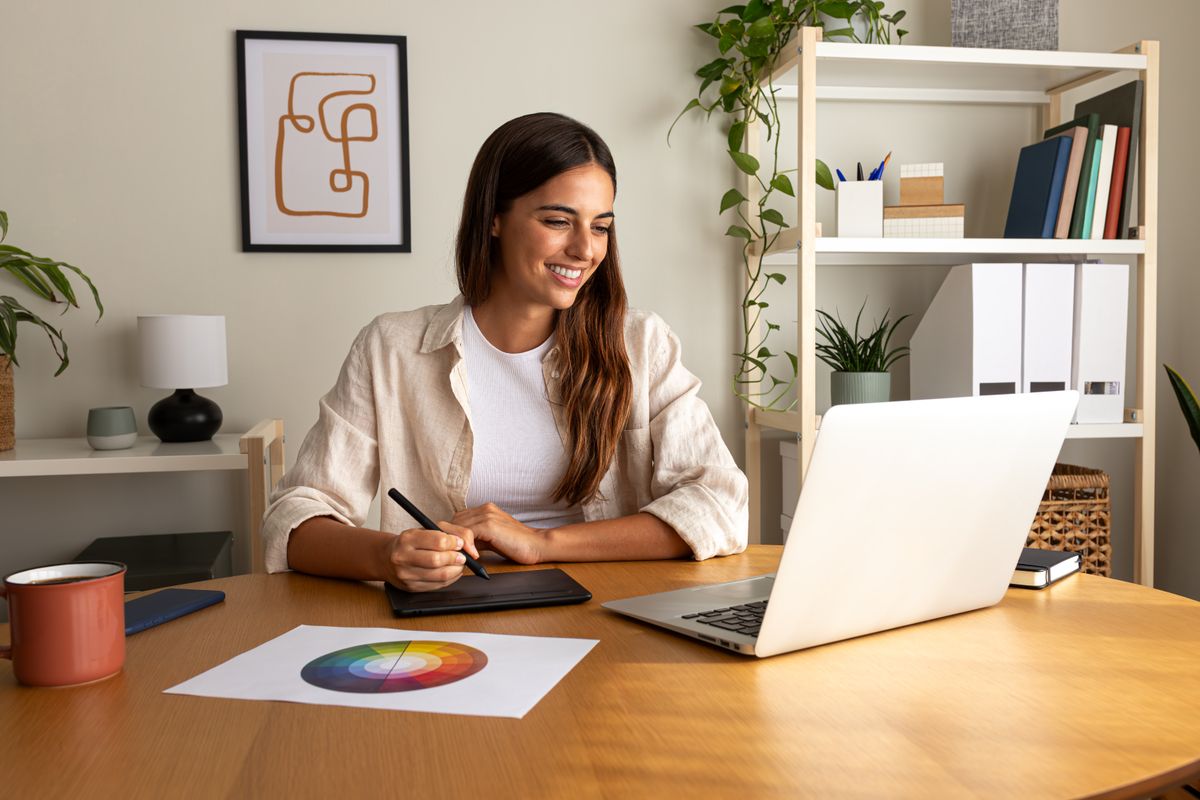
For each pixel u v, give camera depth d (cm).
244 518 247
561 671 78
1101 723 67
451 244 246
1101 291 227
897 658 82
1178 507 263
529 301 134
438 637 88
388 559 104
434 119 245
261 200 238
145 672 79
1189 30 263
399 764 61
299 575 115
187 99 236
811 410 216
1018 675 77
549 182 125
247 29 236
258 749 64
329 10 240
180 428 222
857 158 262
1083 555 229
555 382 138
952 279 234
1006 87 256
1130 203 231
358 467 134
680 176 255
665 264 255
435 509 141
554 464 141
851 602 84
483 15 246
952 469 86
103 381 238
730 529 122
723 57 253
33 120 231
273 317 242
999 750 62
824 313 249
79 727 68
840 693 73
